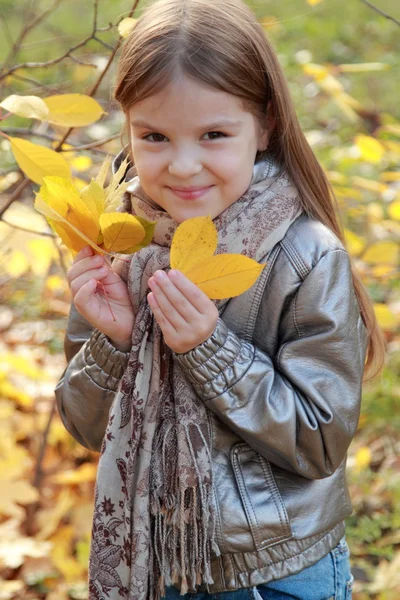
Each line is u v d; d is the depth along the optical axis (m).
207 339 1.28
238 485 1.36
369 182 2.59
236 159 1.31
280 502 1.37
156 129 1.29
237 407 1.31
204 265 1.23
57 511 2.52
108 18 5.94
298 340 1.35
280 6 6.83
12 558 2.28
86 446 1.58
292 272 1.36
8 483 2.30
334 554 1.49
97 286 1.41
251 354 1.33
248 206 1.37
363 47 6.29
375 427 2.94
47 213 1.21
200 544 1.33
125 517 1.37
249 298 1.38
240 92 1.29
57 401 1.53
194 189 1.31
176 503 1.34
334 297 1.35
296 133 1.44
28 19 2.66
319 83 2.36
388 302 3.33
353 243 2.46
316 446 1.31
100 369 1.43
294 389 1.33
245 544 1.35
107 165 1.32
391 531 2.54
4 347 3.21
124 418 1.39
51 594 2.28
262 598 1.41
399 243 2.99
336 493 1.44
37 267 2.32
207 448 1.34
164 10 1.33
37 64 2.05
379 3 7.13
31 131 2.20
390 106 5.16
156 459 1.37
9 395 2.98
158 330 1.38
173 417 1.38
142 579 1.36
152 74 1.26
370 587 2.26
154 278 1.25
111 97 1.66
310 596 1.42
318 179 1.49
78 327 1.63
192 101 1.26
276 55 1.42
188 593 1.46
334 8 6.94
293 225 1.41
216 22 1.30
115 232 1.24
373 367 1.63
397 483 2.64
